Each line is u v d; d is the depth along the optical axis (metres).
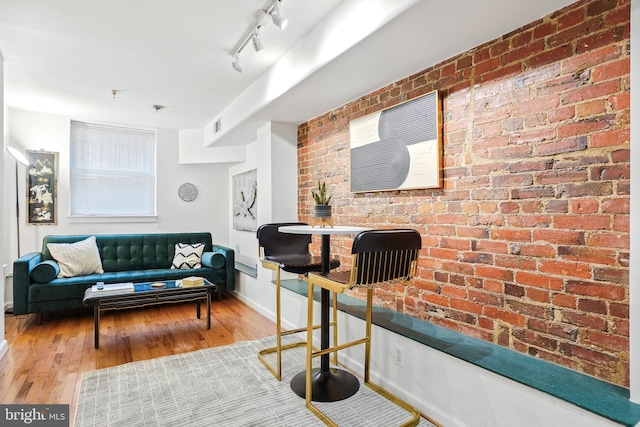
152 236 4.54
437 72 2.23
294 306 3.25
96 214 4.63
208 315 3.38
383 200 2.68
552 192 1.68
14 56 2.69
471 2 1.58
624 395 1.40
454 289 2.15
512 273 1.85
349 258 3.03
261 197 3.83
